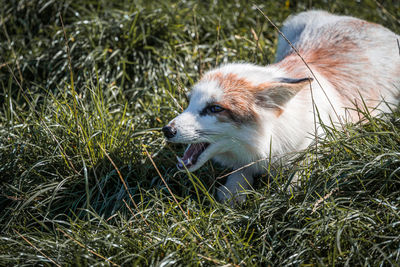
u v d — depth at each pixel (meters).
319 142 3.97
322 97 4.28
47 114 5.06
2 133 4.67
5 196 4.12
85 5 6.89
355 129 4.27
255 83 3.99
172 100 5.32
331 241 3.23
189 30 6.56
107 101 5.31
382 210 3.40
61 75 5.93
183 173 4.50
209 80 4.10
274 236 3.37
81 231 3.62
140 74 6.11
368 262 3.06
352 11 7.23
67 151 4.50
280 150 4.16
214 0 7.17
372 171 3.62
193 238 3.37
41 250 3.44
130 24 6.29
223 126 3.96
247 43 6.46
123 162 4.49
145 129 4.91
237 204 3.97
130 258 3.21
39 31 6.45
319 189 3.73
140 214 3.81
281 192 3.79
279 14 7.10
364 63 4.79
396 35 5.26
